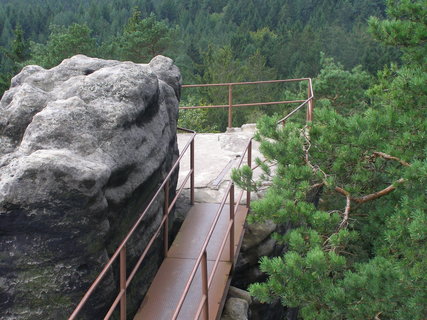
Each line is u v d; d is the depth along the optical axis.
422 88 6.21
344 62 55.31
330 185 5.86
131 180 4.41
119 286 4.31
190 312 4.63
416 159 5.65
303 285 5.00
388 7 7.67
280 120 6.62
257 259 6.50
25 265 3.56
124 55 35.41
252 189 6.03
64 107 4.08
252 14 95.38
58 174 3.42
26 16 84.81
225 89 43.75
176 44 36.66
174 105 5.83
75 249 3.63
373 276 4.96
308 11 96.75
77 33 32.75
